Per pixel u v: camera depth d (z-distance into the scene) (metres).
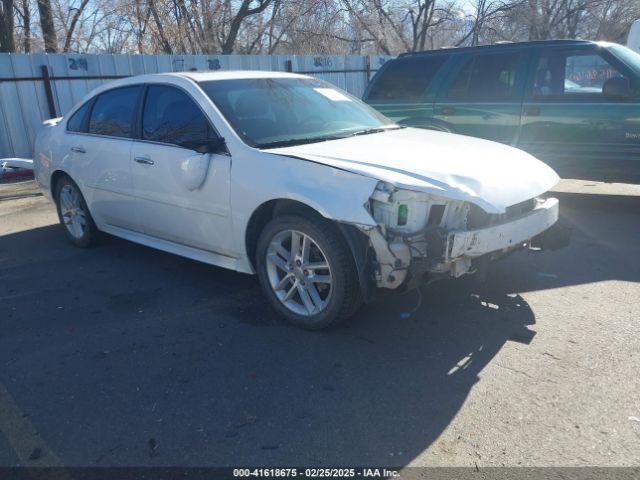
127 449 2.88
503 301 4.40
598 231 6.11
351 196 3.57
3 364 3.77
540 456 2.69
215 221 4.47
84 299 4.80
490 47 7.35
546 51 6.95
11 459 2.84
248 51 19.97
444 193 3.49
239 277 5.17
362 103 5.61
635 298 4.34
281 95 4.93
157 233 5.18
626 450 2.70
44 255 6.07
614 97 6.41
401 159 3.87
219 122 4.41
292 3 18.64
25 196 9.07
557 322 4.00
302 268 3.99
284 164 3.95
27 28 17.31
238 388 3.36
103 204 5.66
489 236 3.62
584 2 22.52
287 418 3.06
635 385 3.20
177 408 3.20
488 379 3.33
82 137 5.82
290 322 4.14
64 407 3.26
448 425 2.94
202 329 4.13
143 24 16.25
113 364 3.70
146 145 4.99
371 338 3.90
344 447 2.82
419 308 4.33
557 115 6.79
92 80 11.36
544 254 5.42
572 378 3.30
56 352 3.90
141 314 4.45
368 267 3.70
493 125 7.29
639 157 6.39
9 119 10.46
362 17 19.78
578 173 6.85
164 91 4.99
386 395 3.23
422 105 7.82
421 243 3.56
